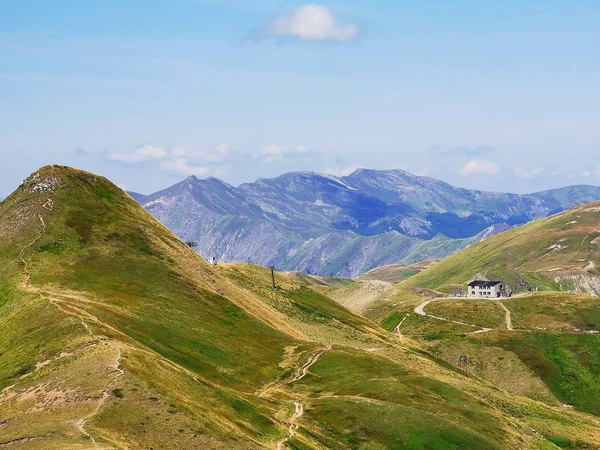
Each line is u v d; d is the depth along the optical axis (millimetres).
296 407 134375
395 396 149125
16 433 81625
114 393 91625
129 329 133625
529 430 164000
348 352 170000
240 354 151000
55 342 112062
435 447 128375
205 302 165750
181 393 101125
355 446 123812
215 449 86688
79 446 76125
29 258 158125
